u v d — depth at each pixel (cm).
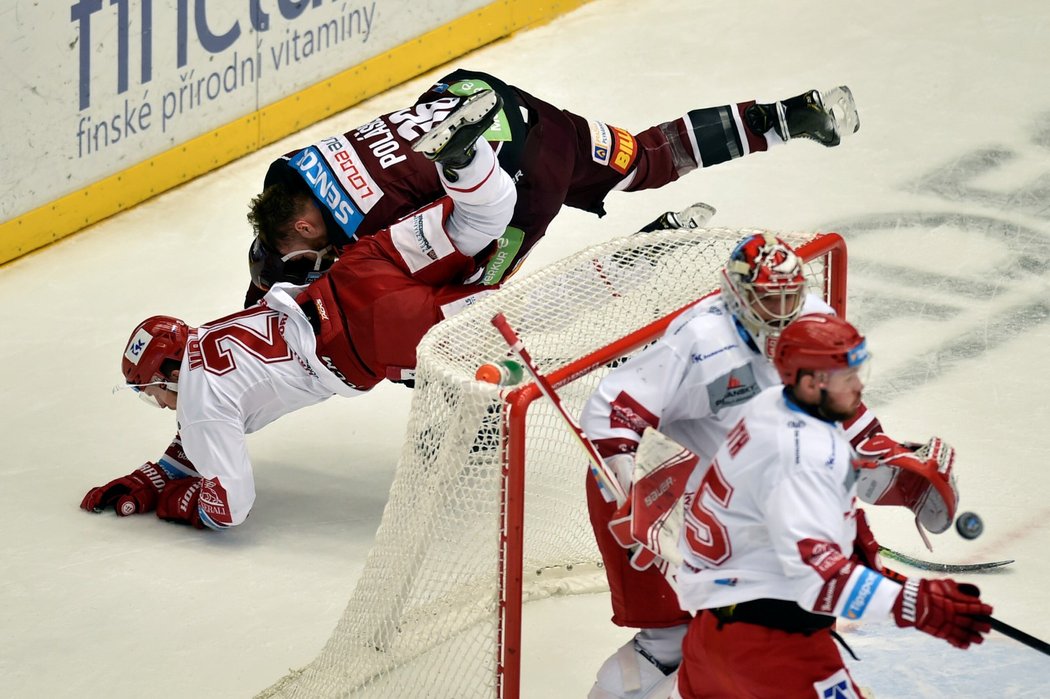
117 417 2156
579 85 3141
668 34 3350
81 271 2578
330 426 2142
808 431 1114
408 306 1716
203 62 2800
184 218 2745
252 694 1556
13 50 2497
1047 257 2447
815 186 2711
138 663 1608
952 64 3141
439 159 1616
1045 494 1841
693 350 1282
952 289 2361
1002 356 2173
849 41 3269
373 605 1490
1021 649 1541
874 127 2908
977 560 1716
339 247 1864
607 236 2594
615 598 1420
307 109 3030
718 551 1171
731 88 3098
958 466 1905
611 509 1385
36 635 1659
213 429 1770
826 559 1099
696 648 1220
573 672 1566
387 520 1481
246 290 2509
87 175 2683
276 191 1856
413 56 3194
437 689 1484
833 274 1662
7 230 2586
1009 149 2811
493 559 1443
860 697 1212
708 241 1639
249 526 1892
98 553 1823
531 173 1841
